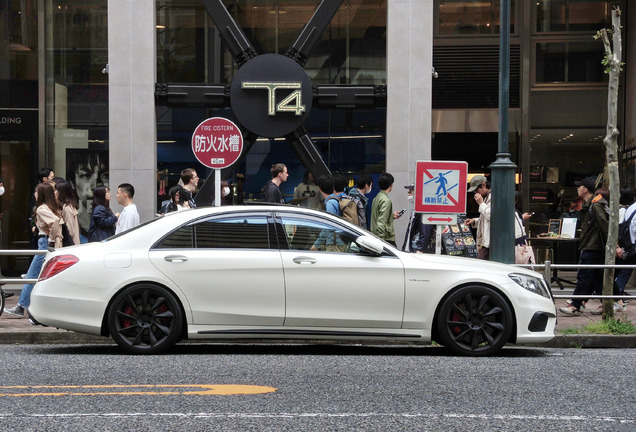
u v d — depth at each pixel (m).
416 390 6.44
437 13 17.95
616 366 7.87
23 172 17.00
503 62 11.36
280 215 8.61
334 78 16.42
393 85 15.77
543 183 17.98
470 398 6.14
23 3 16.97
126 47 15.70
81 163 16.98
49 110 16.98
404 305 8.41
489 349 8.52
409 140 15.71
